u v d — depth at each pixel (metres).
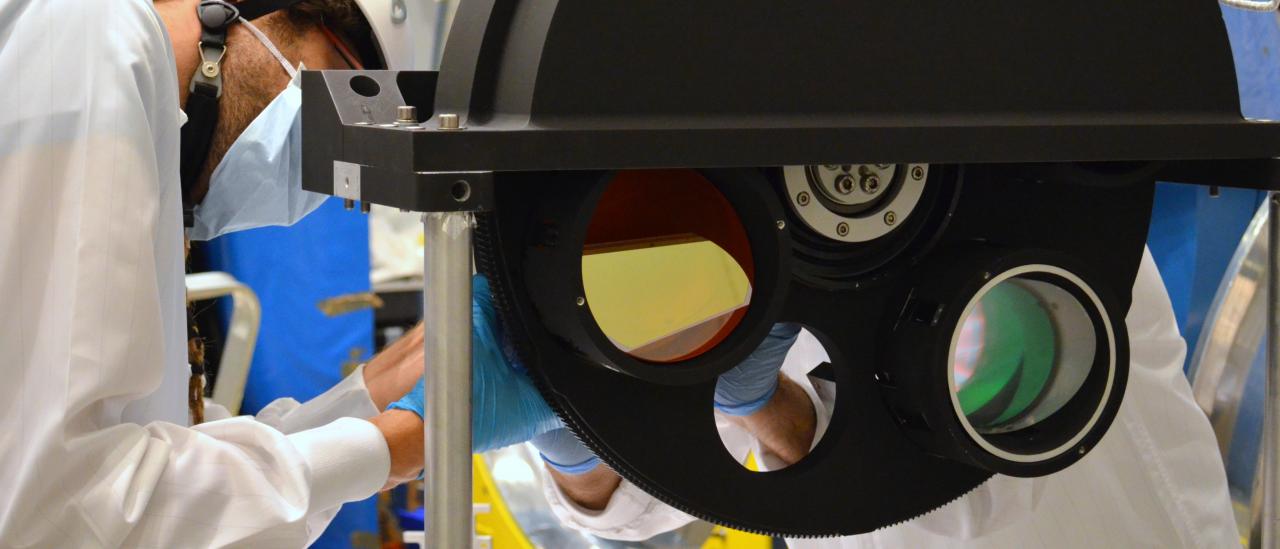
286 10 1.18
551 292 0.80
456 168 0.69
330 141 0.79
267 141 1.15
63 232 0.81
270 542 0.82
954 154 0.84
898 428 0.98
